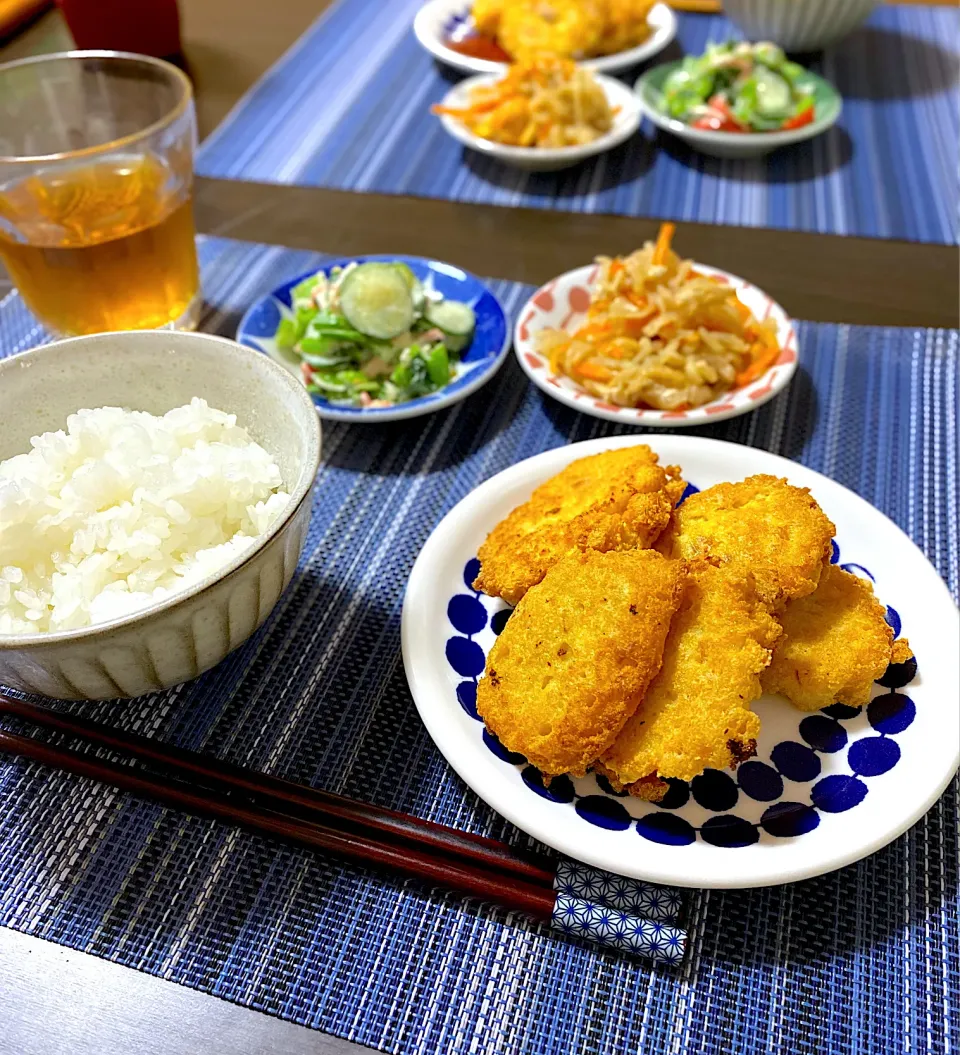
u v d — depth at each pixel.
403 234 0.42
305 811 0.21
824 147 0.47
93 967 0.19
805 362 0.35
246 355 0.25
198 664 0.22
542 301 0.35
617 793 0.21
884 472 0.30
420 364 0.33
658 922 0.19
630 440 0.29
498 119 0.46
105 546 0.22
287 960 0.19
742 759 0.21
